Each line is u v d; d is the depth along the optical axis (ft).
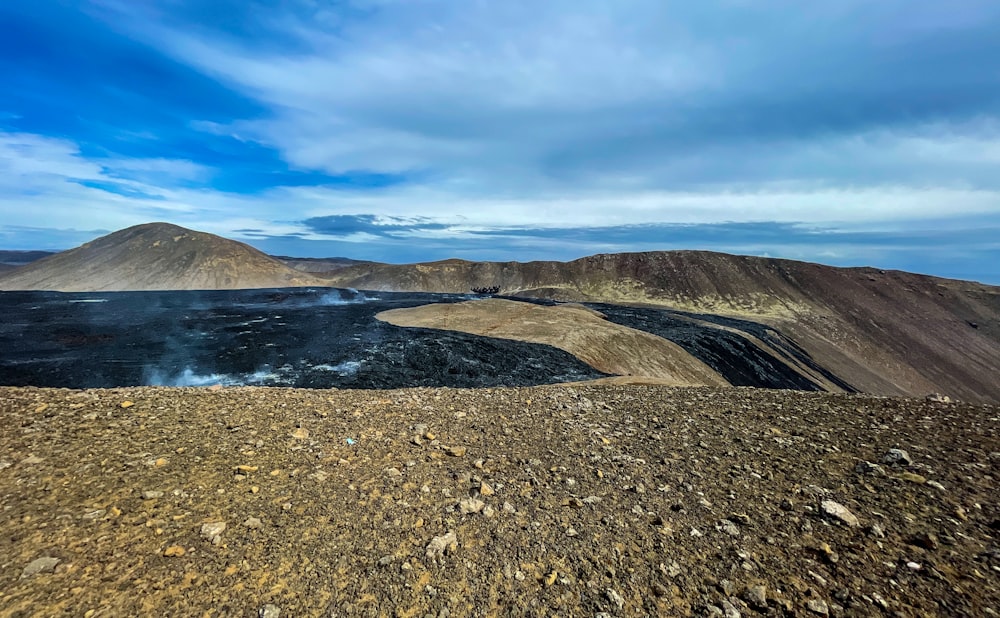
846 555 14.24
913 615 11.62
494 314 237.66
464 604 12.57
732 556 14.57
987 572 12.96
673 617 12.08
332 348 159.74
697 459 22.90
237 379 121.39
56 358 141.28
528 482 20.06
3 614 10.88
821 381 312.29
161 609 11.68
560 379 145.38
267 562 13.75
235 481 18.49
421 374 136.15
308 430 25.16
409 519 16.56
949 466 20.24
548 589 13.16
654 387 43.98
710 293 641.81
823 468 21.03
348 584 13.08
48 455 19.33
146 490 17.13
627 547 15.16
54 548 13.46
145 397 28.76
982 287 618.03
